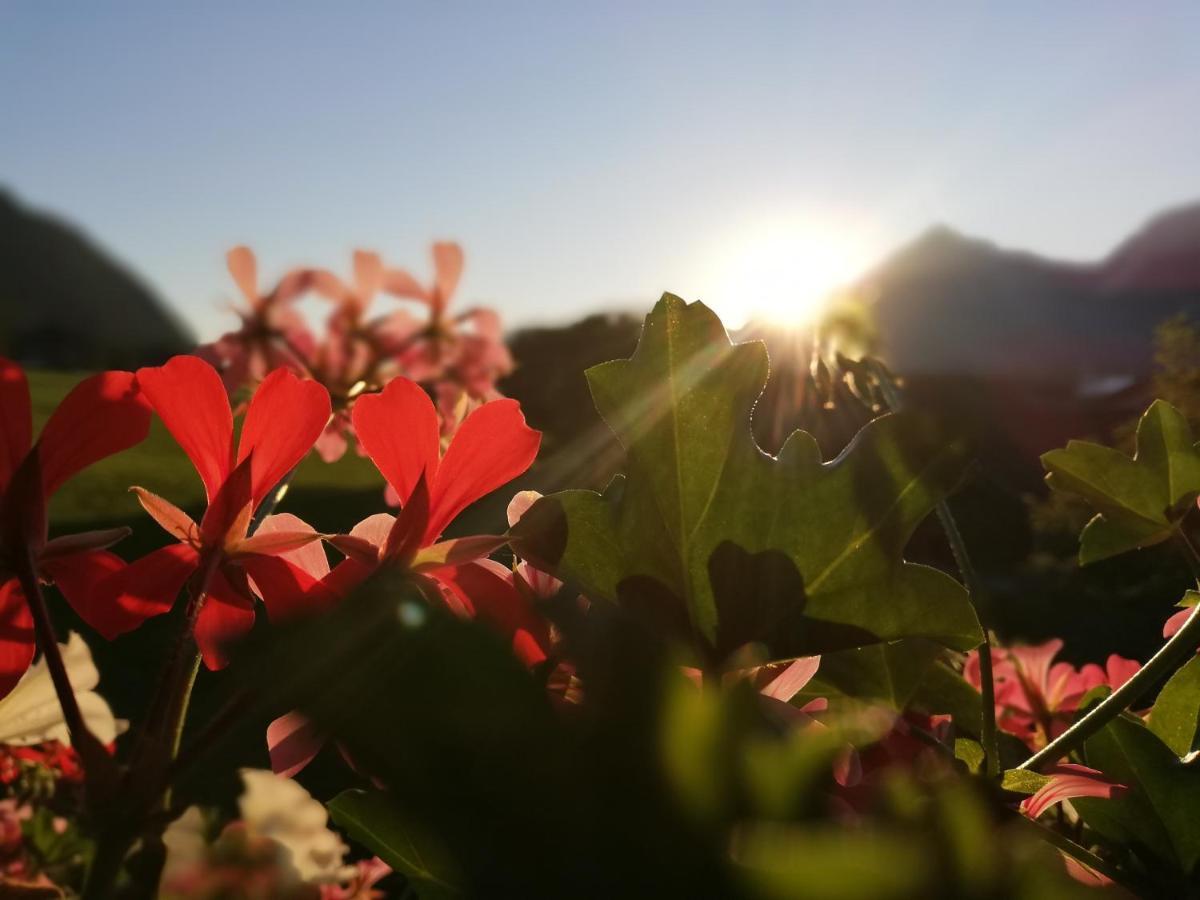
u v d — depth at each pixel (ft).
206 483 0.36
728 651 0.37
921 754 0.42
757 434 0.66
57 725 0.41
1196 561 0.59
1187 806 0.44
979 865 0.16
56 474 0.33
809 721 0.34
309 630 0.17
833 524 0.38
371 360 1.28
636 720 0.18
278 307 1.26
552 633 0.35
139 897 0.23
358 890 0.68
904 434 0.38
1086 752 0.45
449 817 0.16
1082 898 0.16
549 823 0.16
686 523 0.38
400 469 0.37
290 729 0.33
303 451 0.37
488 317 1.40
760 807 0.17
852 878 0.16
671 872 0.16
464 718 0.16
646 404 0.39
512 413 0.39
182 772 0.24
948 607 0.37
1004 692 0.80
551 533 0.38
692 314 0.40
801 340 0.67
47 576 0.34
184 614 0.32
